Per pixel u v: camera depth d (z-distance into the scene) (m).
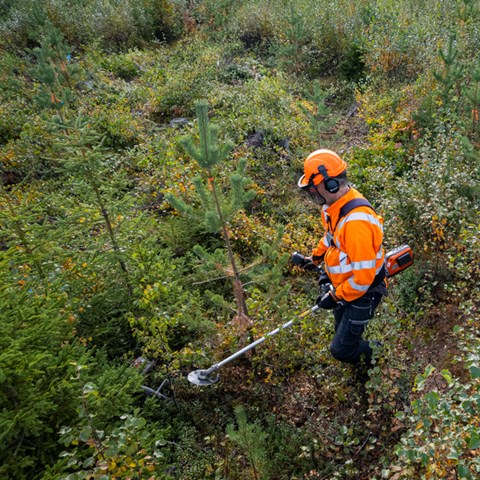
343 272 3.20
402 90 8.56
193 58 11.88
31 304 3.19
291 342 3.99
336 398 3.64
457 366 3.76
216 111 8.66
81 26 13.25
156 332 3.87
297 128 7.95
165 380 3.94
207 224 3.52
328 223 3.31
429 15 11.26
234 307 4.37
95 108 8.97
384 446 3.16
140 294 4.21
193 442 3.44
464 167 5.46
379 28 10.20
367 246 3.03
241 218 5.70
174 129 8.48
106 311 4.27
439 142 6.16
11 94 9.78
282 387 3.83
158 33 14.01
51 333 3.04
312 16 12.05
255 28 12.96
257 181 6.86
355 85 9.51
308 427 3.48
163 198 6.53
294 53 10.98
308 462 3.26
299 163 7.14
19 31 12.98
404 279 4.60
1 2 14.48
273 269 3.86
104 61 11.69
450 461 2.53
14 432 2.63
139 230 4.71
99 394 3.03
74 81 9.23
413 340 4.14
